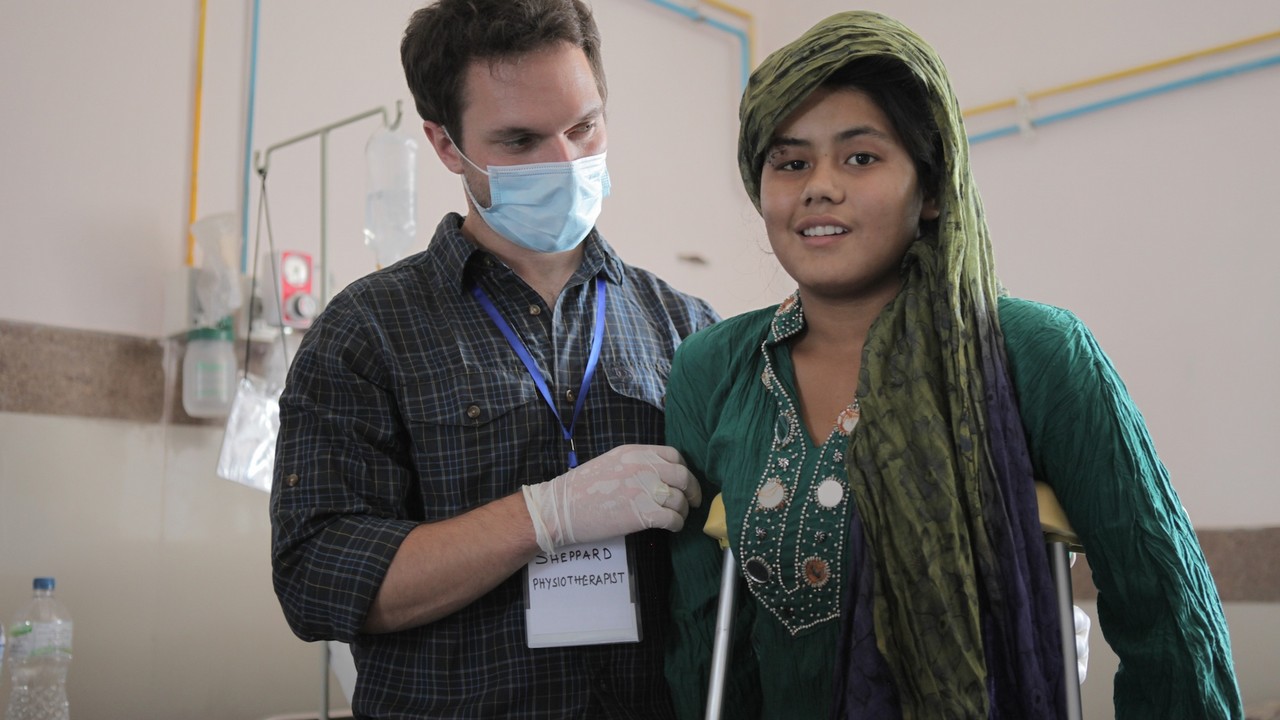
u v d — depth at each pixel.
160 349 3.11
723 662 1.42
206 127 3.28
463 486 1.68
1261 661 3.42
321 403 1.67
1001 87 4.16
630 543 1.66
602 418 1.78
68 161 3.02
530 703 1.61
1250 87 3.62
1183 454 3.63
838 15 1.40
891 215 1.37
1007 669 1.25
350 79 3.61
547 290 1.86
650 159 4.45
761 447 1.46
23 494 2.83
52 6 3.03
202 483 3.13
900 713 1.26
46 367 2.90
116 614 2.94
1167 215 3.74
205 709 3.05
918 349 1.31
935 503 1.25
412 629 1.64
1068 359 1.29
